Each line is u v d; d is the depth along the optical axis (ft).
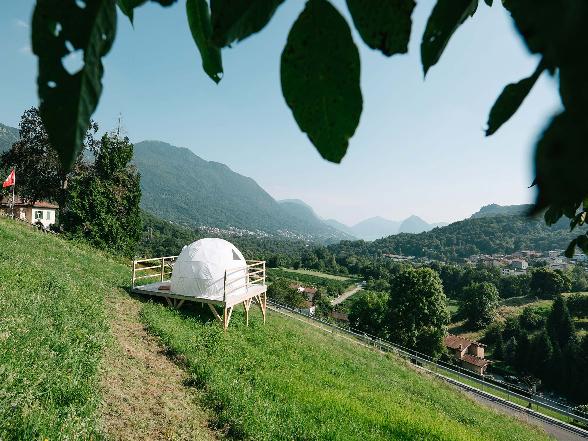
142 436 17.88
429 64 1.95
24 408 15.01
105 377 22.33
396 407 34.63
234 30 1.67
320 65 1.88
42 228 82.84
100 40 1.67
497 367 171.32
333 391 32.76
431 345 126.00
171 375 26.48
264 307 55.52
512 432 47.50
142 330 34.19
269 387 29.14
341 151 1.91
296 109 1.94
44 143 89.30
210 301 44.29
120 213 90.22
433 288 128.98
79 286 39.60
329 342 65.41
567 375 152.56
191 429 20.21
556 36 0.94
